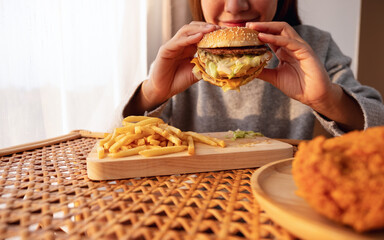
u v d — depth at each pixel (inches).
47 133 35.2
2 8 31.2
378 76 45.8
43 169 13.5
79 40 36.8
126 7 39.3
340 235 6.4
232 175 13.1
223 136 18.1
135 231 7.9
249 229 8.0
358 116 20.1
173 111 31.4
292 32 17.7
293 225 7.2
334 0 43.2
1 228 8.2
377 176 6.7
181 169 13.4
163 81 20.9
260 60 16.6
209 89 29.9
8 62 31.9
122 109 21.7
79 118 37.6
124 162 12.6
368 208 6.5
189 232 7.8
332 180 7.0
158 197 10.2
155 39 42.6
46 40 34.1
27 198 10.3
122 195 10.6
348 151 7.6
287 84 19.6
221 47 16.8
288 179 11.1
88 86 38.1
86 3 37.0
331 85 18.6
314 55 17.7
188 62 22.0
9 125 32.5
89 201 10.1
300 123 28.1
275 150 14.6
